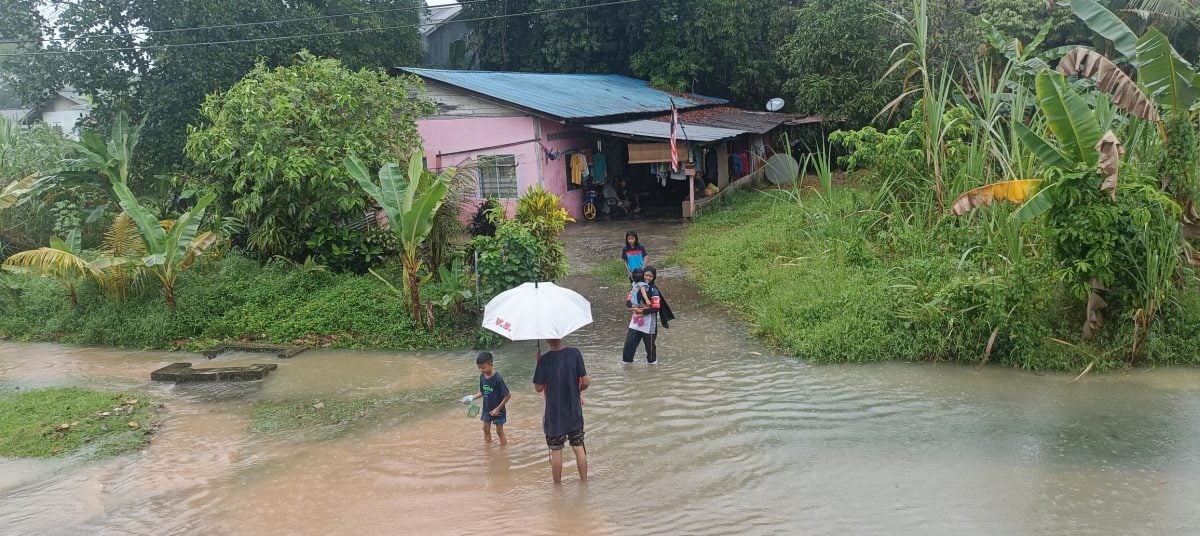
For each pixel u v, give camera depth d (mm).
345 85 13852
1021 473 6633
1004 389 8648
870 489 6445
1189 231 10094
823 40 22844
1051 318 9875
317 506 6539
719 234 17766
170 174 19016
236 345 11461
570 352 6805
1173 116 9859
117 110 19859
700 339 11023
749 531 5848
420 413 8680
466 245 13438
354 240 13609
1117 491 6254
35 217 16203
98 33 19891
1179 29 17891
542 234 12305
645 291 9922
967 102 14625
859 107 22656
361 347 11328
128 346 12008
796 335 10352
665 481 6750
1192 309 9672
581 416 6781
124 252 12914
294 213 13430
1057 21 21062
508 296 7148
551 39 28922
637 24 28109
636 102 23906
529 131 19797
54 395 9477
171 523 6324
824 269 12656
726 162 24016
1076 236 9117
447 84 19969
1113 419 7695
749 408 8367
